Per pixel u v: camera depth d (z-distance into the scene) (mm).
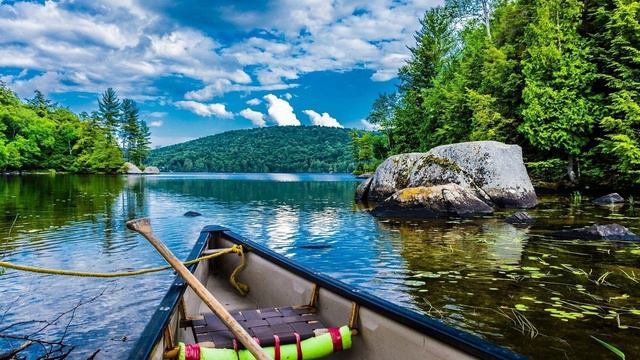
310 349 2744
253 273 4871
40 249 8688
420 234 10000
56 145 65750
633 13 17797
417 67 36844
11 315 5078
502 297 5203
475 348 2008
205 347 2641
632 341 3889
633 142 16688
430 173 16141
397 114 39219
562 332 4109
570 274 6156
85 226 11781
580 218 11453
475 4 33438
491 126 22359
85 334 4555
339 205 18438
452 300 5133
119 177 58344
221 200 21656
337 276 6406
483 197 14523
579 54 19406
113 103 81062
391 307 2666
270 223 12758
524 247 8094
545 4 20609
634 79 18281
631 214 11977
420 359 2363
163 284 6270
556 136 19047
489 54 23531
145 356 1980
